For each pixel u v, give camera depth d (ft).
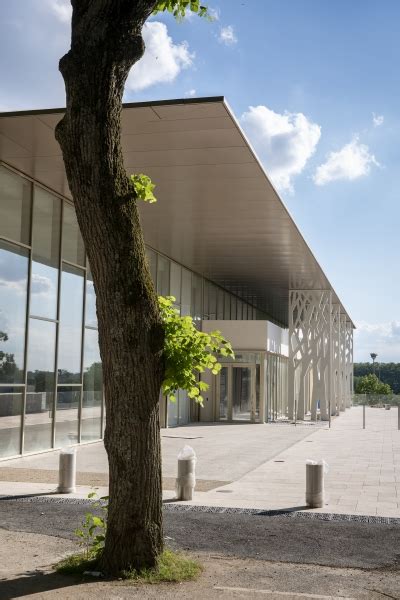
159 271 90.94
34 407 55.01
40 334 56.13
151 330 21.06
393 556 24.72
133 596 18.79
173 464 51.37
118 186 20.56
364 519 31.30
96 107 20.17
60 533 27.25
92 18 20.12
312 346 126.11
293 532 28.40
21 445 52.80
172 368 22.36
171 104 39.06
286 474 46.73
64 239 60.59
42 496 35.58
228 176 53.57
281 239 79.56
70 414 61.67
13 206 52.26
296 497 37.17
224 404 111.96
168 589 19.58
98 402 68.08
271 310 171.12
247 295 139.64
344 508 34.14
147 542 21.03
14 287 52.29
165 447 65.46
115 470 21.04
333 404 152.56
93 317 66.90
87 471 45.80
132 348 20.67
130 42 20.35
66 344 60.95
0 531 27.53
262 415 108.58
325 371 129.90
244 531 28.37
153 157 49.19
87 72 20.07
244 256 92.17
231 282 119.96
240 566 22.76
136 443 20.90
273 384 122.01
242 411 113.09
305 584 20.84
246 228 73.72
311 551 25.22
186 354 22.44
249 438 78.07
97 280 20.70
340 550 25.45
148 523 21.09
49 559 23.12
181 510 32.78
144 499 21.02
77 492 37.04
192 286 106.93
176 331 22.80
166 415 93.97
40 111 40.65
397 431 95.45
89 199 20.22
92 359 66.59
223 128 42.91
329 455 60.54
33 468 46.96
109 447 21.12
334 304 148.56
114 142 20.58
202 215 67.87
